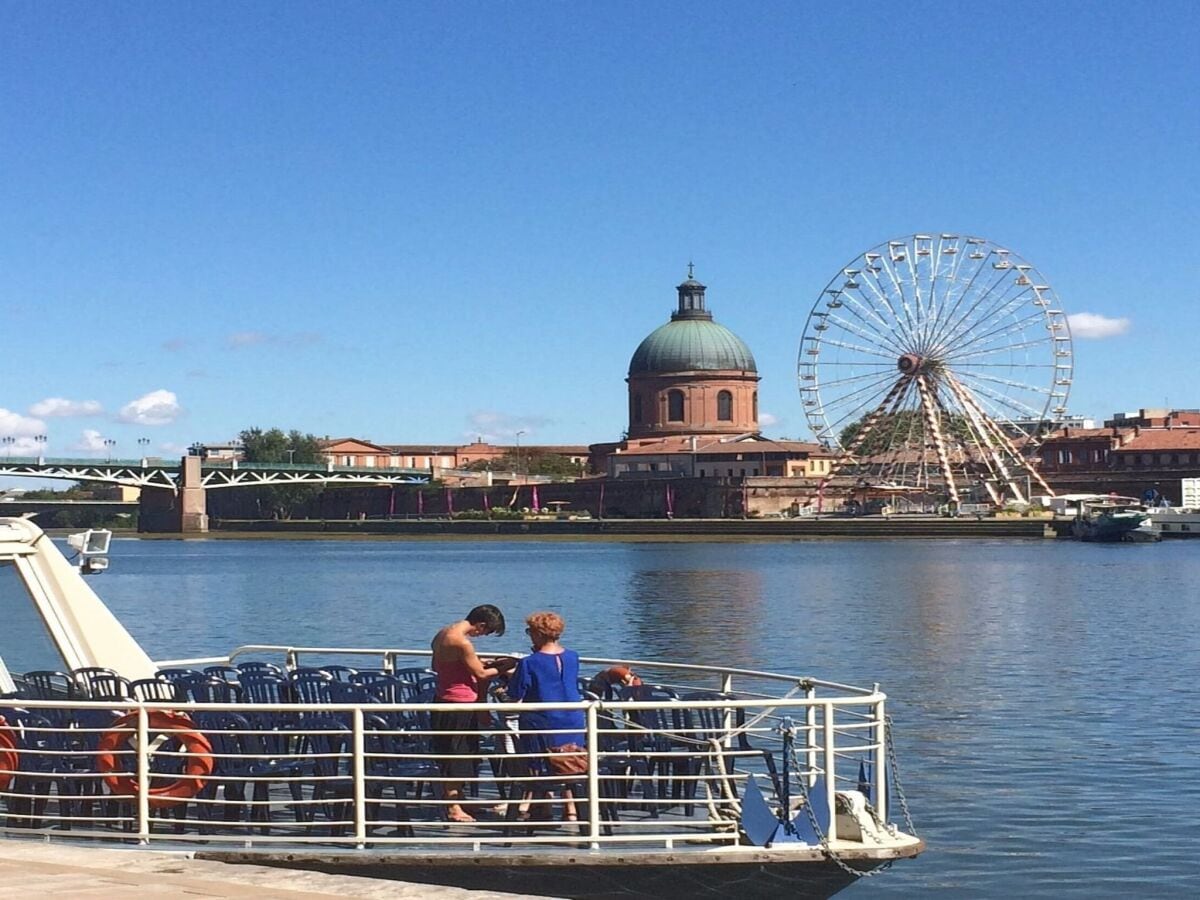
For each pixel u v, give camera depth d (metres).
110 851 15.12
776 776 16.92
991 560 143.25
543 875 15.77
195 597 100.06
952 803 28.08
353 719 16.34
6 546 19.05
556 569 136.25
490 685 18.16
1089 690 44.94
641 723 17.86
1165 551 164.12
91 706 16.69
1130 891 22.50
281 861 16.03
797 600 89.56
